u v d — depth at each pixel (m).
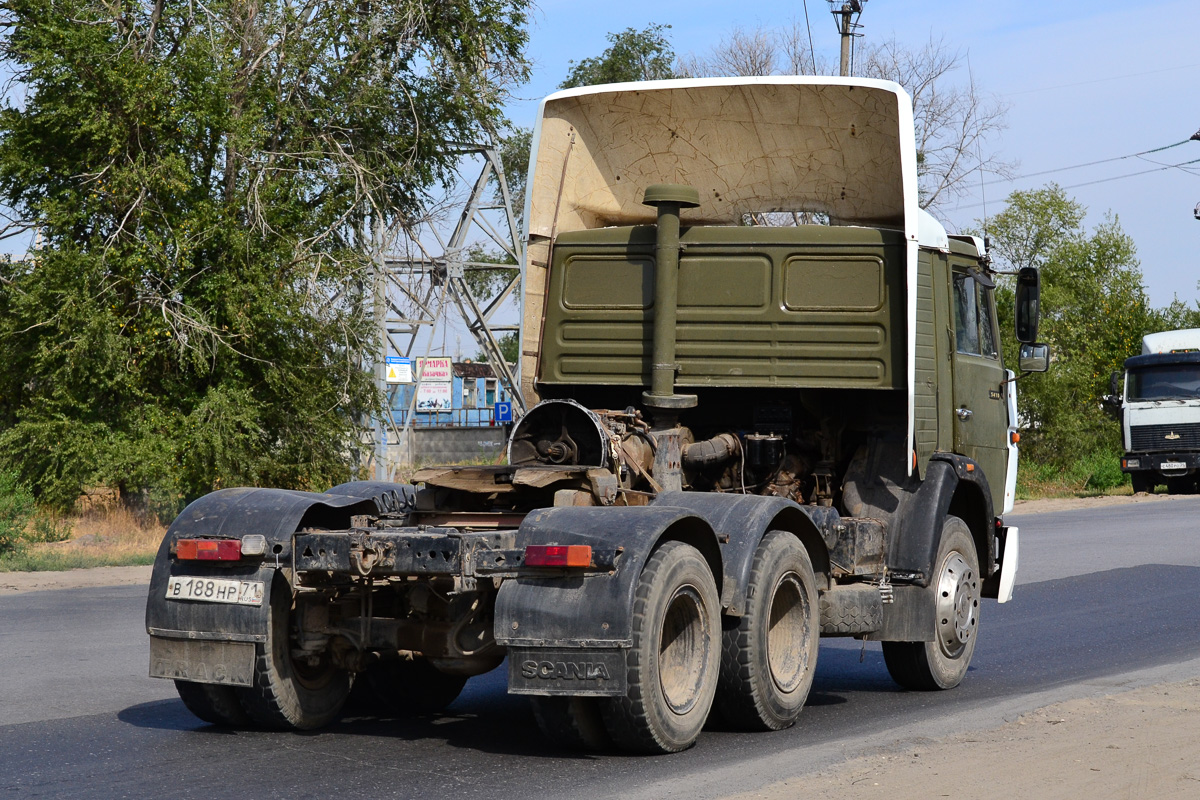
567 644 7.96
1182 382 48.19
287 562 8.86
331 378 34.38
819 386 11.10
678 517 8.43
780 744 8.94
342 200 34.19
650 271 11.55
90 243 31.14
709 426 11.81
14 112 31.41
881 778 7.43
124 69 30.42
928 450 11.32
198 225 31.27
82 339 29.66
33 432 30.73
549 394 11.91
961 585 11.61
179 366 32.12
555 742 8.48
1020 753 8.02
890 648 11.55
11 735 9.33
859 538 10.84
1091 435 59.31
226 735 9.34
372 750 8.80
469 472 9.74
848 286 11.15
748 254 11.30
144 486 31.77
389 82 35.31
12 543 25.84
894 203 12.12
